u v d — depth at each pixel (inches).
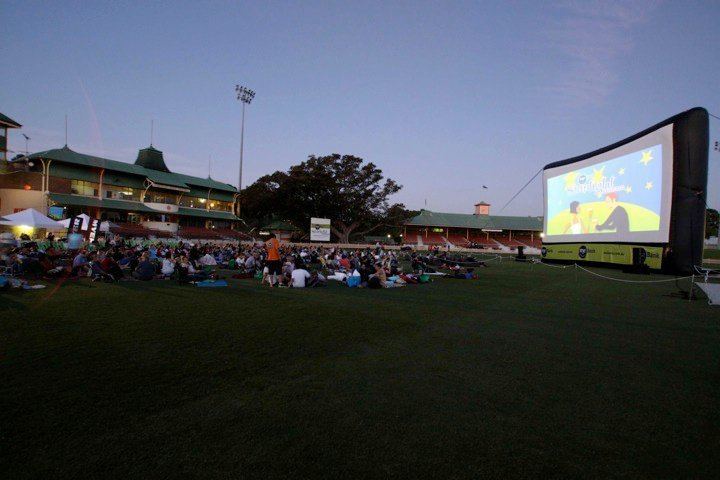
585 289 577.3
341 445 123.6
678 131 763.4
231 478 104.8
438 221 2913.4
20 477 102.9
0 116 1412.4
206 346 230.8
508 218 3080.7
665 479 109.0
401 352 229.8
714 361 221.9
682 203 762.8
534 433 135.0
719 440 132.7
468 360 217.0
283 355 218.1
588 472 112.0
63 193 1553.9
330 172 2438.5
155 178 1856.5
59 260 614.2
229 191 2300.7
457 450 122.4
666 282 684.7
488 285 620.1
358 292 495.2
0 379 171.5
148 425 133.6
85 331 257.4
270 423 137.4
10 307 330.3
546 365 210.5
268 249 529.7
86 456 113.8
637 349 245.6
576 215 1066.1
